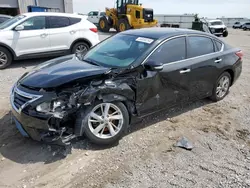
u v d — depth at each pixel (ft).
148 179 9.33
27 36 25.50
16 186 8.87
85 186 8.94
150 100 12.53
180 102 14.37
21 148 11.03
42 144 11.32
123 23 67.21
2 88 19.07
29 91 10.32
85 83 10.62
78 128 10.39
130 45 13.43
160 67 11.59
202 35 15.29
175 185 9.05
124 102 11.52
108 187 8.89
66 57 14.42
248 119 14.79
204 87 15.49
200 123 14.01
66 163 10.14
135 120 12.34
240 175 9.68
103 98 10.69
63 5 88.12
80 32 28.60
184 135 12.60
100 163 10.21
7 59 25.18
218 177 9.54
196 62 14.37
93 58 13.47
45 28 26.58
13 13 79.20
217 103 17.06
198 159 10.68
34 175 9.44
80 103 10.16
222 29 77.36
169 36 13.47
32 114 9.84
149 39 13.24
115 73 11.13
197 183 9.18
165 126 13.47
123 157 10.66
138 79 11.71
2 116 13.96
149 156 10.78
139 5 68.85
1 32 24.58
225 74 16.89
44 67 12.47
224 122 14.25
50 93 10.05
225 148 11.59
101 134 11.14
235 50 17.62
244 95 19.07
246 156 10.98
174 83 13.37
